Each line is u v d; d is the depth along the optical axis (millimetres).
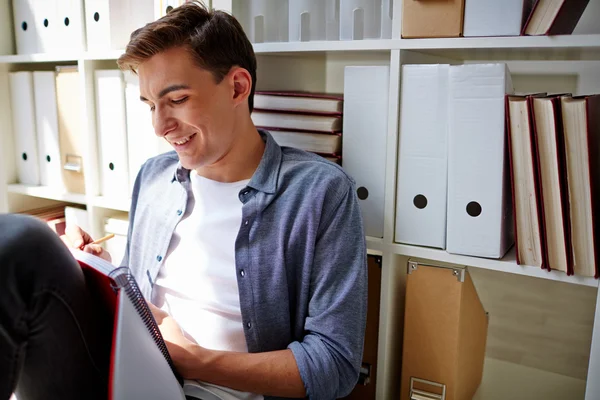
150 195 1252
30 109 1710
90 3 1518
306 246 1028
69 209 1707
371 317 1307
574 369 1415
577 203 984
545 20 985
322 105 1261
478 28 1046
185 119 1000
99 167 1615
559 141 980
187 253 1134
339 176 1060
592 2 1246
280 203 1057
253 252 1044
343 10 1190
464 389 1260
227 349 1074
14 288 554
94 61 1570
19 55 1659
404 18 1099
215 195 1128
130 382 672
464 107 1054
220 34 1013
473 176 1072
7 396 548
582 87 1295
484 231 1083
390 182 1173
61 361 621
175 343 964
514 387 1371
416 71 1109
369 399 1332
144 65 991
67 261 630
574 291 1383
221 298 1089
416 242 1175
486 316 1426
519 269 1061
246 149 1112
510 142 1024
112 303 717
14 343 547
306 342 988
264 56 1380
